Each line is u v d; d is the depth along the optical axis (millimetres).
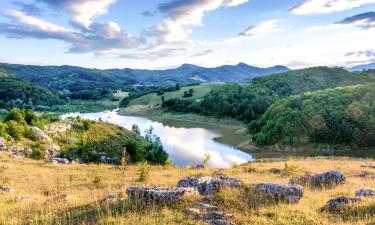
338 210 13852
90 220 12945
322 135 117375
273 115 140000
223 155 102500
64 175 30109
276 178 28078
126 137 88938
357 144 112562
